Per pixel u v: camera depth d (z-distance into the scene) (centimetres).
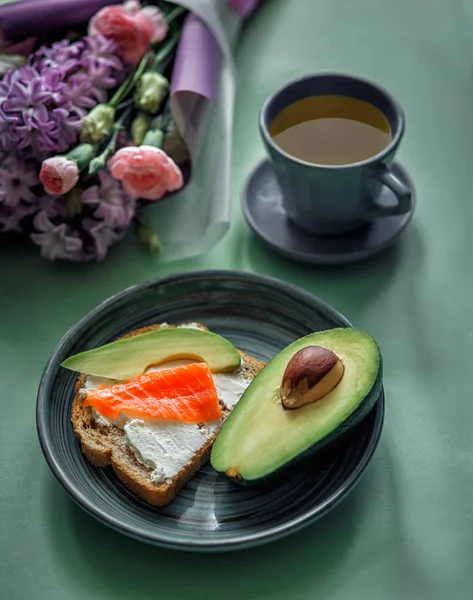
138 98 67
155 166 63
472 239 69
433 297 65
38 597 52
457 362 62
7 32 70
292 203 66
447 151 74
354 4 86
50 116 63
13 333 64
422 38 83
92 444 55
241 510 53
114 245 69
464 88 79
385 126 65
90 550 54
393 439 58
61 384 58
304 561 53
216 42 72
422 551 53
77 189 65
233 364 57
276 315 62
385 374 61
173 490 53
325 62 81
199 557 53
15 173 64
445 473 56
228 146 71
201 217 70
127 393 55
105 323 61
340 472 54
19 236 70
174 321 62
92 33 68
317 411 52
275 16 85
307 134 66
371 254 66
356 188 63
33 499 56
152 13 70
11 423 60
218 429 55
